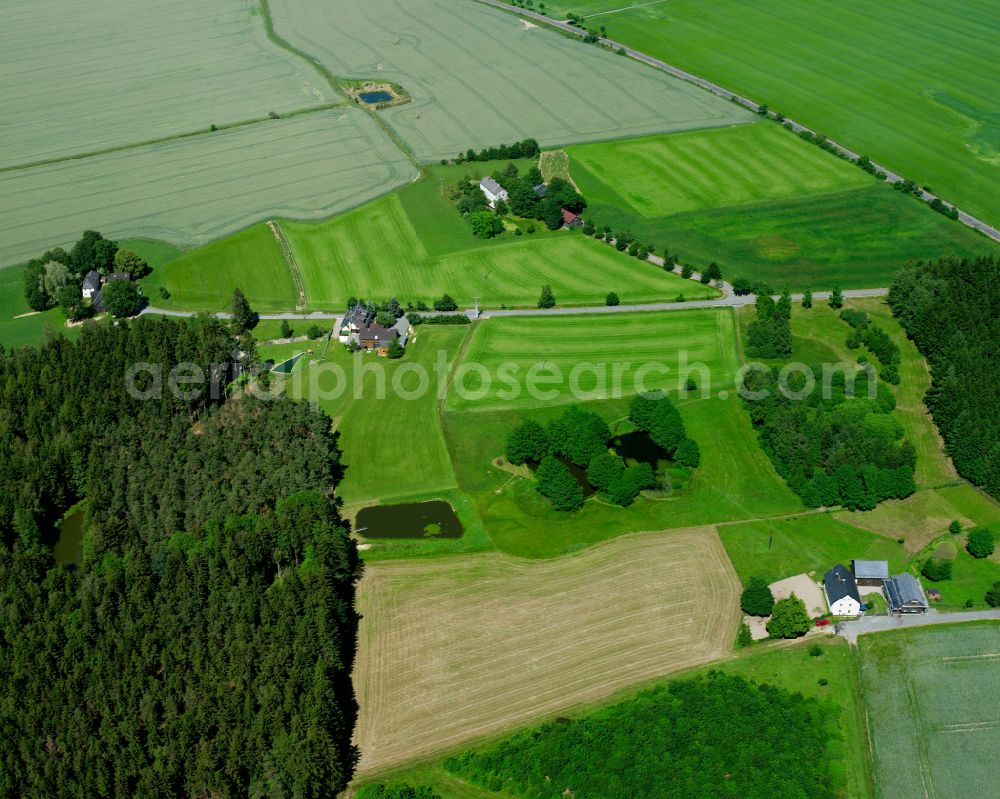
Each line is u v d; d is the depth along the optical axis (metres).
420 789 184.00
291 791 176.75
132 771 177.38
